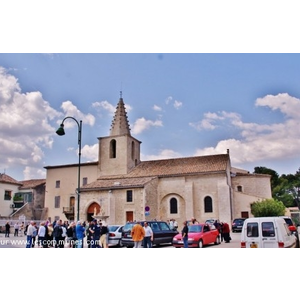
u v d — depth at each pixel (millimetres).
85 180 47188
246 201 39906
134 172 44281
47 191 48875
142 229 17484
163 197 40312
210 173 38531
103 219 34312
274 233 12391
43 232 19625
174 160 44438
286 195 62781
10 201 52594
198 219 38406
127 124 49125
